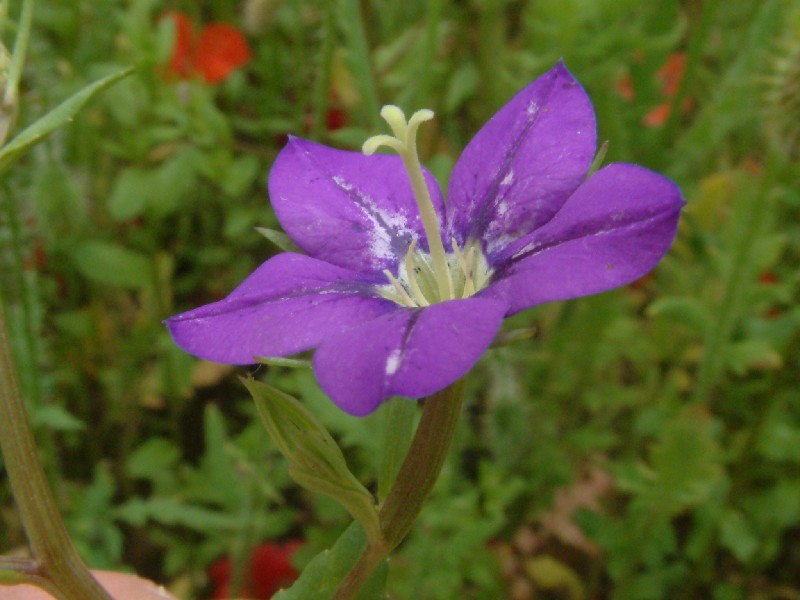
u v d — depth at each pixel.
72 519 0.09
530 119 0.05
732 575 0.09
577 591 0.09
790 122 0.08
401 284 0.05
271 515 0.09
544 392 0.09
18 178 0.09
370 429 0.08
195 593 0.09
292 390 0.09
